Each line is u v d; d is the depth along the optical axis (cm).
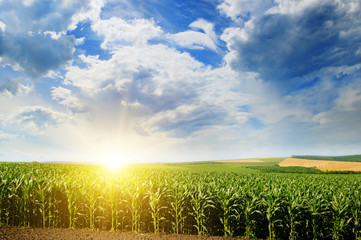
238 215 840
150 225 945
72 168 2598
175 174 2303
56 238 759
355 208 848
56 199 942
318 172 4800
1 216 897
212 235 867
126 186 989
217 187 987
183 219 916
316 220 846
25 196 888
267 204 837
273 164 7881
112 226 907
